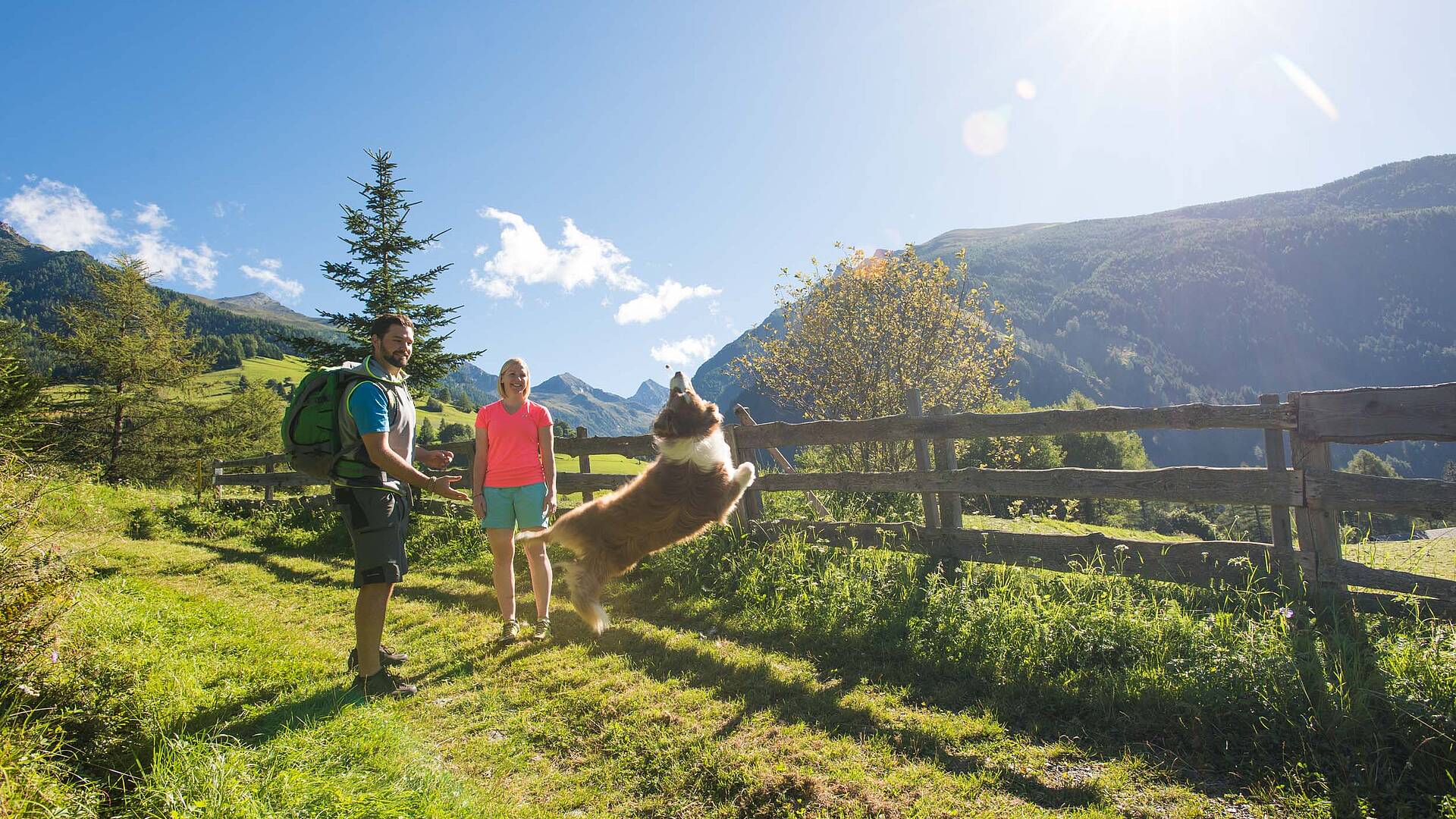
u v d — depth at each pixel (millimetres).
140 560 8398
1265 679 3498
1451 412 3766
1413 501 3898
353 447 4133
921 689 4117
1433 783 2846
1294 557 4281
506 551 5320
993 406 16266
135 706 3545
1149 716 3564
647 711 3881
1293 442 4316
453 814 2861
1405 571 4082
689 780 3219
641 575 6754
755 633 5203
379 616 4293
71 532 4926
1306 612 4062
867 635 4871
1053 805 2953
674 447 4480
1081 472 5082
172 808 2502
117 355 25547
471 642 5238
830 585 5559
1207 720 3441
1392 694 3178
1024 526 10125
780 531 6602
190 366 28031
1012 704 3861
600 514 4621
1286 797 2873
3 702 3148
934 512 5859
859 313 15477
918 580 5430
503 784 3268
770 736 3580
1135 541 4840
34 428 5109
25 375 4973
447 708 4102
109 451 25344
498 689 4332
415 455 4871
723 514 4727
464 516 9680
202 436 28453
